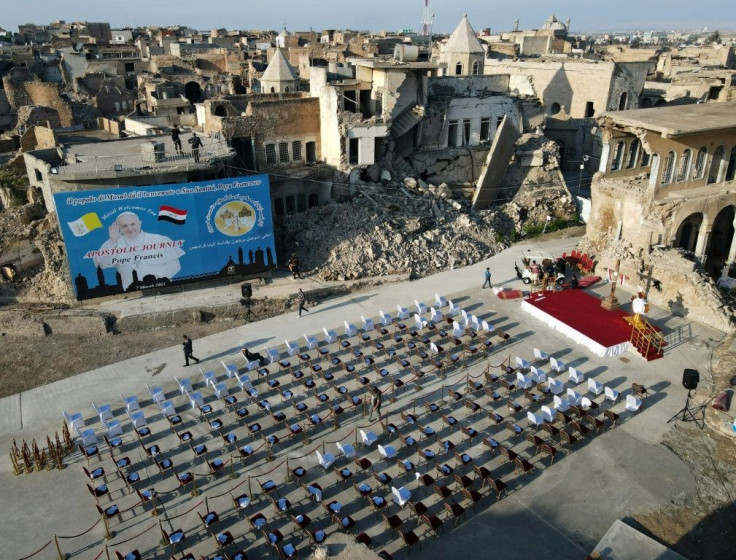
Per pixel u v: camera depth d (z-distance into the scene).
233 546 18.19
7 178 40.72
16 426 23.73
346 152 41.94
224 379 26.66
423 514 18.72
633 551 17.73
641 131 33.31
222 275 34.59
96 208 30.72
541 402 24.77
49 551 18.03
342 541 12.64
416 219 40.12
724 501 19.83
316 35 122.31
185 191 32.34
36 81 69.62
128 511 19.56
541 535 18.55
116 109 74.12
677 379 26.36
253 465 21.47
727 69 77.38
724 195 35.25
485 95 48.88
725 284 34.75
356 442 22.56
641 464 21.41
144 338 30.39
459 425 23.47
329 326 31.22
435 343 29.27
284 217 40.53
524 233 44.66
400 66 42.06
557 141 60.41
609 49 105.19
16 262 33.97
